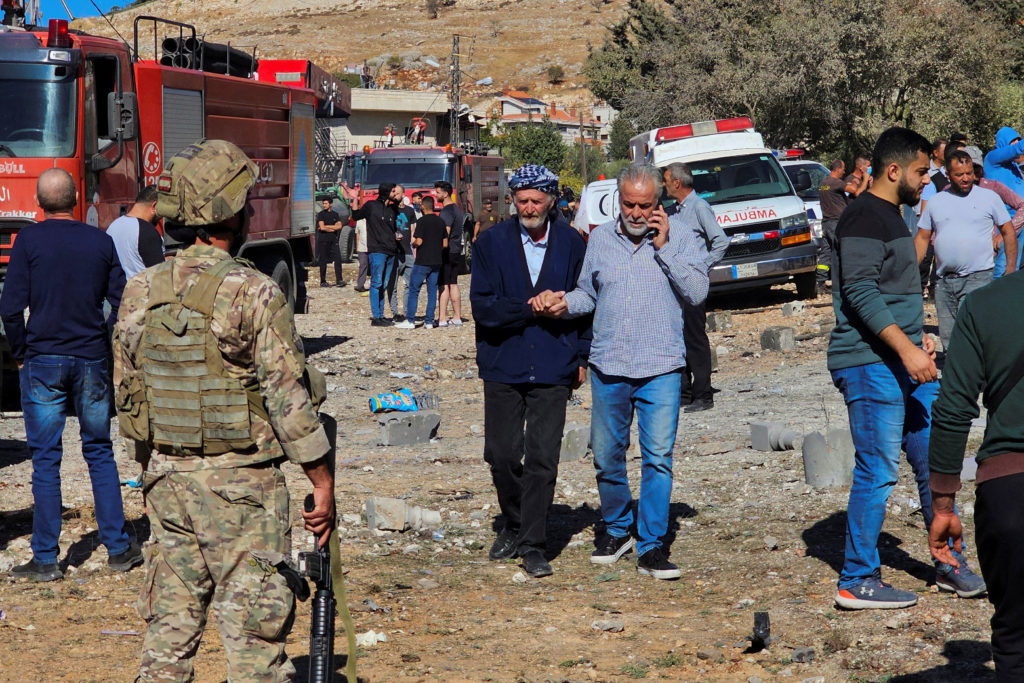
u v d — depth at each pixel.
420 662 4.64
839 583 5.05
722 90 40.47
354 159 28.81
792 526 6.41
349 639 3.41
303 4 176.88
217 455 3.15
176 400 3.12
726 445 8.64
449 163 27.30
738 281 16.31
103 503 5.86
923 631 4.65
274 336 3.07
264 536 3.17
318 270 28.41
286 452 3.15
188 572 3.21
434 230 16.64
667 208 15.77
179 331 3.08
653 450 5.70
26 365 5.64
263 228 13.70
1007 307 3.15
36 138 10.15
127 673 4.52
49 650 4.80
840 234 4.75
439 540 6.56
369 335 16.31
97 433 5.80
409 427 9.44
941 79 37.56
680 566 5.95
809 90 38.06
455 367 13.93
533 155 86.38
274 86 14.02
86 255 5.57
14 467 8.47
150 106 11.41
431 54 149.12
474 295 5.79
